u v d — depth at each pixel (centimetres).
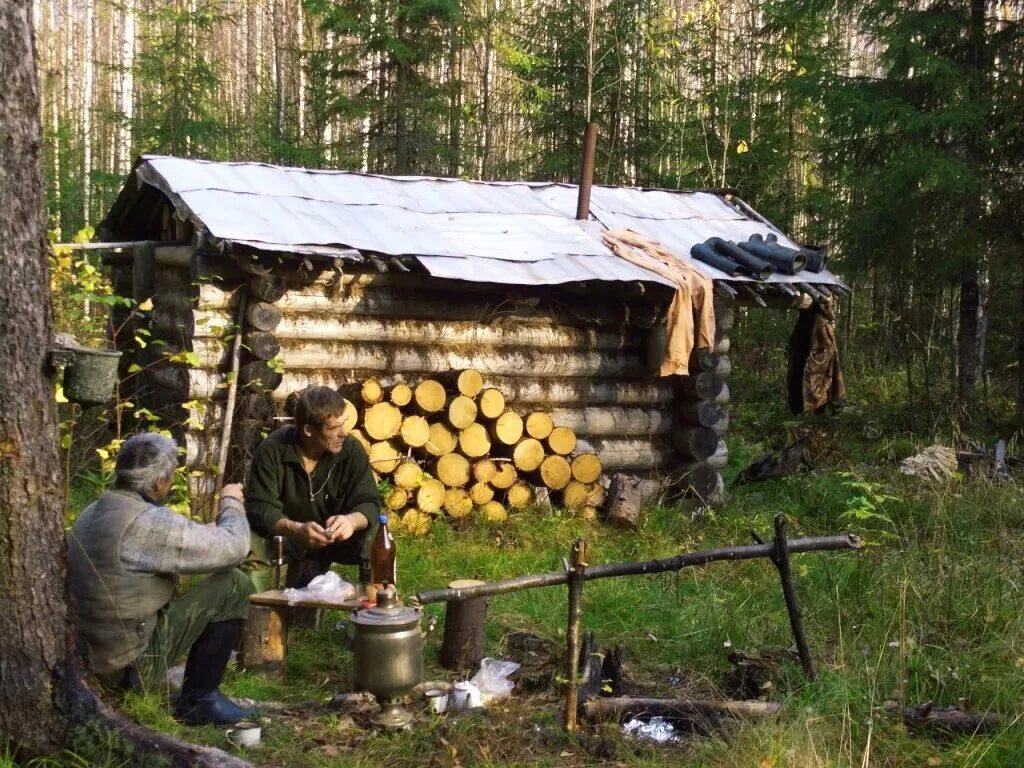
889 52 1306
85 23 3272
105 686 399
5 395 347
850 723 416
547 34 2055
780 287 927
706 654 537
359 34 1856
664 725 439
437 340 848
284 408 784
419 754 397
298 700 454
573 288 862
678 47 2170
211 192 809
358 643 425
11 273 346
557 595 620
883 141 1367
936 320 1559
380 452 785
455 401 807
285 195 848
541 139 2252
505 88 2364
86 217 2388
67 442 606
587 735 416
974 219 1309
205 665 415
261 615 476
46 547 357
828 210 1544
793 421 1333
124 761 353
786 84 1473
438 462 802
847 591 612
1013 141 1325
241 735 395
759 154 1839
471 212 924
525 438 850
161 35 2092
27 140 347
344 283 812
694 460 931
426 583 663
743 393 1620
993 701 452
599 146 1995
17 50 345
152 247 857
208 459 767
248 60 3016
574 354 900
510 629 565
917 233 1327
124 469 400
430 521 796
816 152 1619
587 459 866
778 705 438
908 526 817
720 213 1069
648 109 2052
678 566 454
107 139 2967
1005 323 1509
